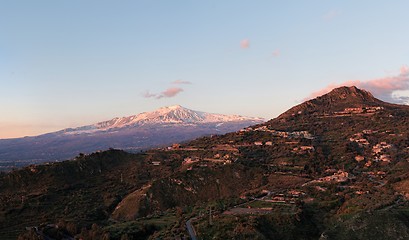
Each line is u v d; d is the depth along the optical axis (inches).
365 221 5324.8
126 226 6520.7
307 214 6038.4
